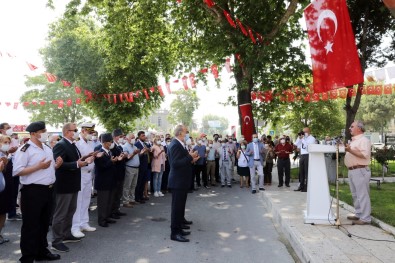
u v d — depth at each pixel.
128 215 8.47
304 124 31.75
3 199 5.85
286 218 7.12
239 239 6.38
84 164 5.64
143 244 6.03
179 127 6.55
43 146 5.10
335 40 6.55
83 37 24.47
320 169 6.77
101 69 23.39
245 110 16.11
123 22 16.88
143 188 10.38
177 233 6.34
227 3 14.87
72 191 5.74
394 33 19.94
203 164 13.66
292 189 12.22
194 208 9.38
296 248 5.61
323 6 6.74
